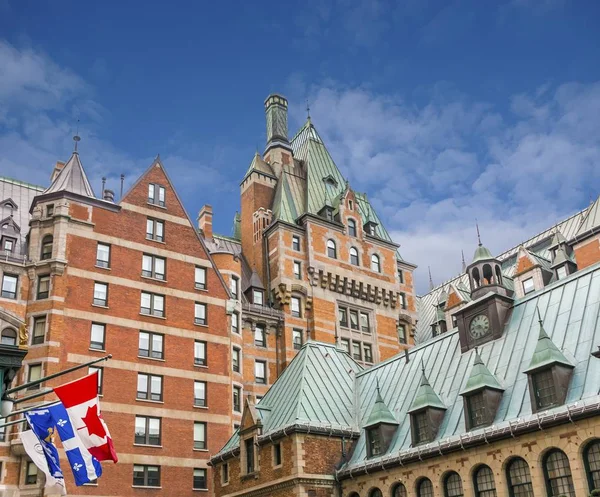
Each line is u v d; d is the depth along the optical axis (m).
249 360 60.38
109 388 49.97
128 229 55.69
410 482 35.25
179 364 53.78
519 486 30.80
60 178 57.06
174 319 55.00
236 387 56.88
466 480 32.69
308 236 67.31
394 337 69.50
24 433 24.27
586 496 27.86
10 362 25.88
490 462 31.91
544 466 29.98
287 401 42.72
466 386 34.75
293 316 64.12
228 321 57.81
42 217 53.34
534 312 37.41
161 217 57.84
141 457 49.34
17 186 61.44
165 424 51.28
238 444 44.22
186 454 51.22
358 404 43.81
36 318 50.06
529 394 32.31
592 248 54.16
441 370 40.12
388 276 71.50
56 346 49.00
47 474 23.78
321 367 45.78
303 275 65.88
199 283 57.84
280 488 38.75
